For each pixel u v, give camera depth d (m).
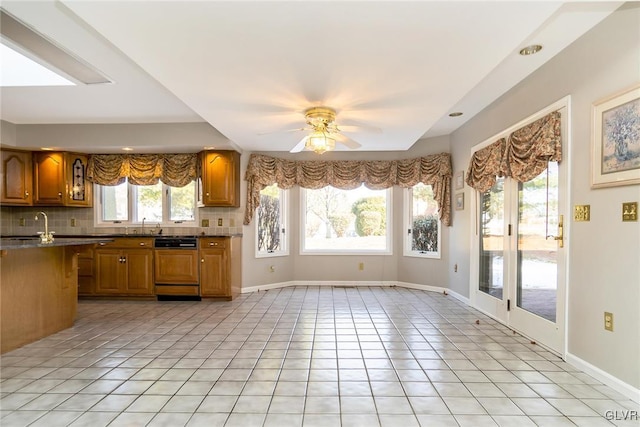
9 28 2.28
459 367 2.59
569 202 2.63
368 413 1.98
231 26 1.93
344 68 2.47
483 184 3.94
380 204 5.91
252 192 5.23
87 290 4.81
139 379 2.41
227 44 2.13
